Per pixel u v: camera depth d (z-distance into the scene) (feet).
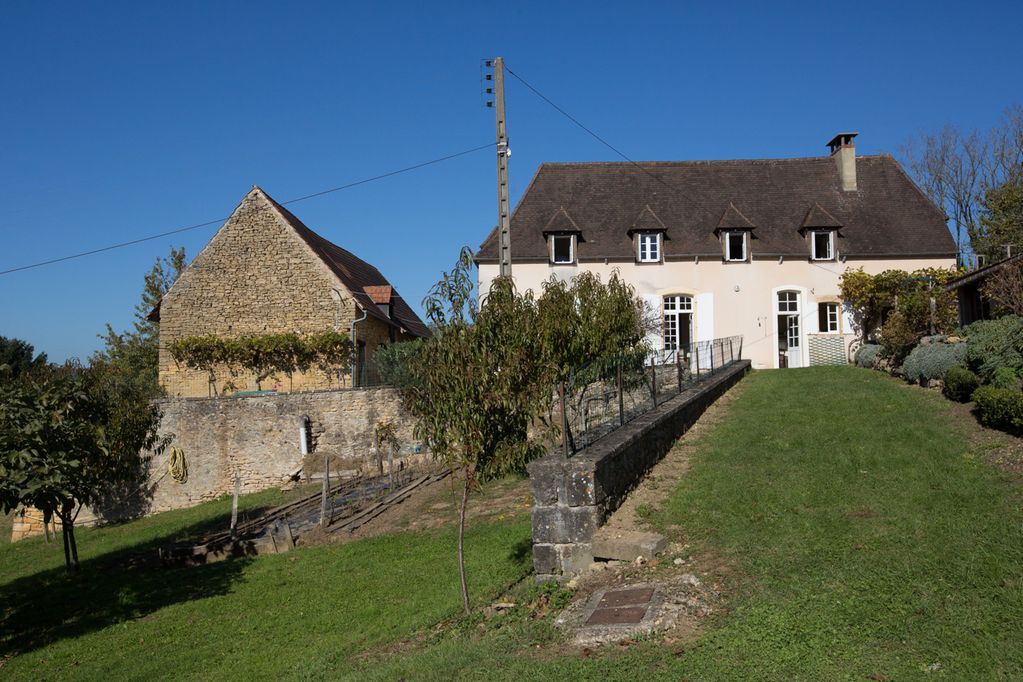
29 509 77.36
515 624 24.00
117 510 79.41
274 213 96.43
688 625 20.57
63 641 36.37
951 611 18.63
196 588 42.98
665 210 101.65
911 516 25.85
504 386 27.22
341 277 98.07
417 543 43.47
